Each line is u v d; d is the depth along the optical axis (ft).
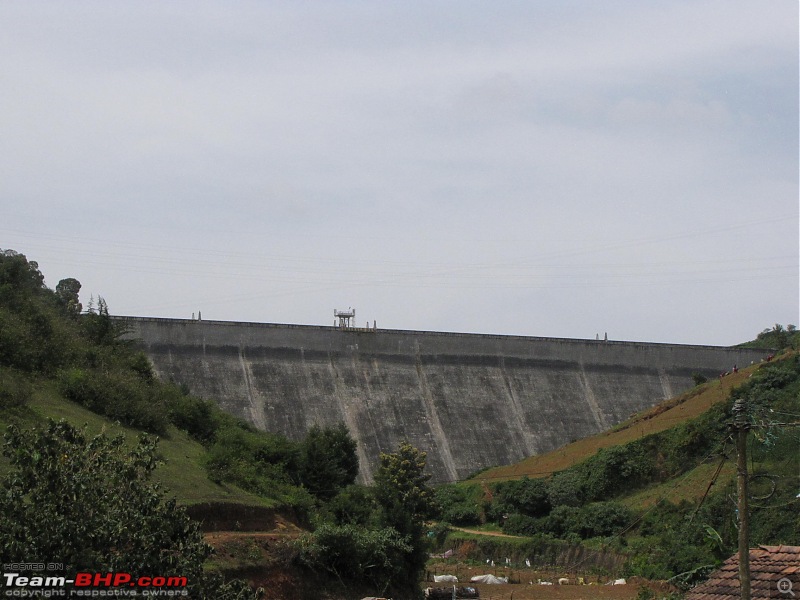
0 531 82.74
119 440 94.94
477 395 456.86
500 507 355.36
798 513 217.36
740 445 96.12
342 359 445.37
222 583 97.19
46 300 291.38
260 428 398.62
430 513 314.14
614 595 224.12
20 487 85.92
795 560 101.09
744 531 93.35
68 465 87.40
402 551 207.00
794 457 258.57
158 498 92.02
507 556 311.06
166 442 227.81
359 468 400.67
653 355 505.25
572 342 495.00
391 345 458.09
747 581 92.07
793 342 459.73
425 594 214.07
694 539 243.19
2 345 221.25
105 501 88.48
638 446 350.02
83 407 218.38
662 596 196.34
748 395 336.29
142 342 405.59
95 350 258.37
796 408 301.02
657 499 309.83
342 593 184.34
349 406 426.92
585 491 346.95
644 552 265.34
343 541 189.16
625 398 485.15
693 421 345.31
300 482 246.27
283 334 438.40
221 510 185.26
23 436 88.43
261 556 172.65
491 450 435.53
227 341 424.87
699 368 510.17
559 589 237.86
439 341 468.34
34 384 216.13
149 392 253.85
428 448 425.28
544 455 414.00
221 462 217.15
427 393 447.83
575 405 472.03
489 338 479.41
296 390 422.00
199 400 270.46
